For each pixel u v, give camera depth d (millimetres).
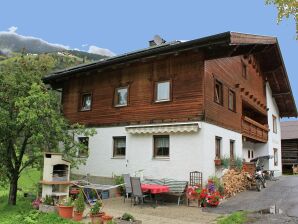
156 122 17844
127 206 14414
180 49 16656
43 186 13406
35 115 13945
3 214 13227
